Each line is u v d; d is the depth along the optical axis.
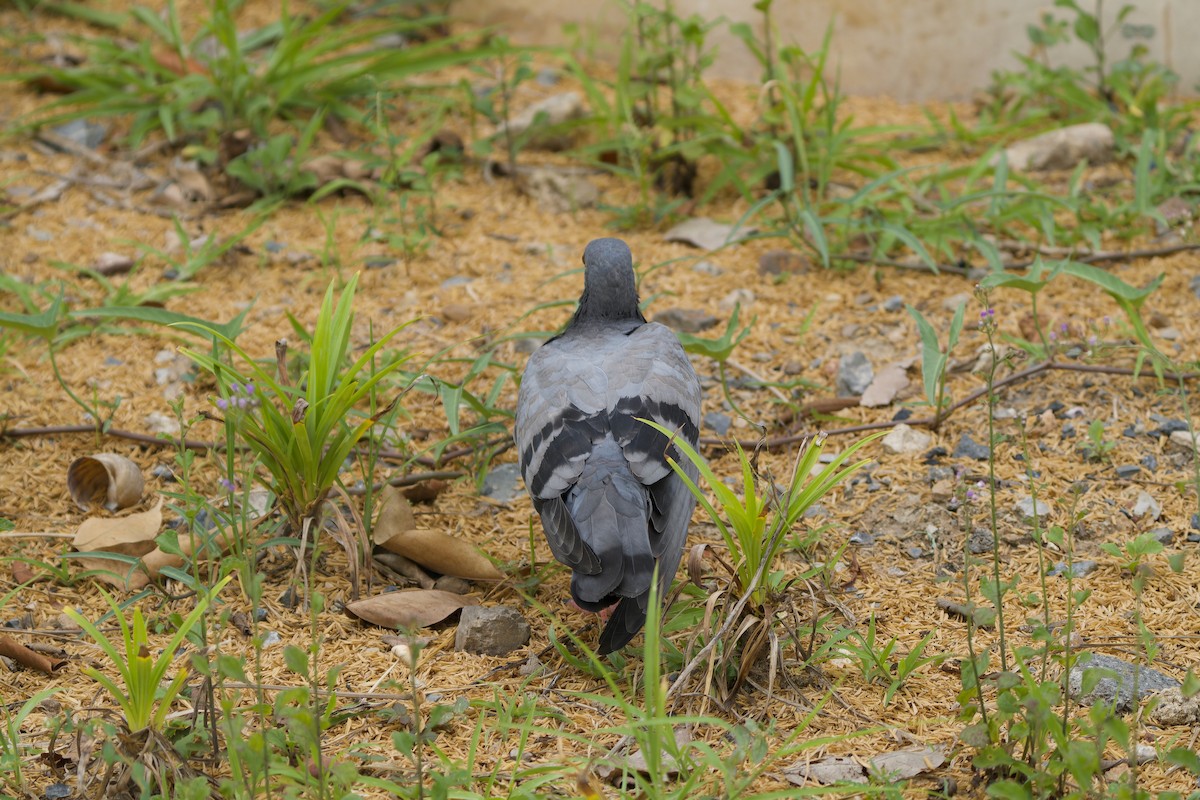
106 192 9.33
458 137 9.70
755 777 4.15
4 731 4.52
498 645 5.11
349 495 5.79
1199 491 5.04
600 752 4.39
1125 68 9.80
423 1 11.51
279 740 4.16
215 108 9.81
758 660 4.85
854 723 4.57
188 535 5.67
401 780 4.22
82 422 6.80
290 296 8.08
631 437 4.82
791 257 8.23
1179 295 7.62
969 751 4.38
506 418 6.80
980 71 10.54
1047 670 4.77
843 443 6.59
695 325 7.61
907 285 7.99
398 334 7.65
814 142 9.00
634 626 4.46
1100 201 8.73
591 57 10.69
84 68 10.51
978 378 7.02
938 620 5.23
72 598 5.48
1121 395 6.72
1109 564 5.53
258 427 5.23
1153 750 4.34
